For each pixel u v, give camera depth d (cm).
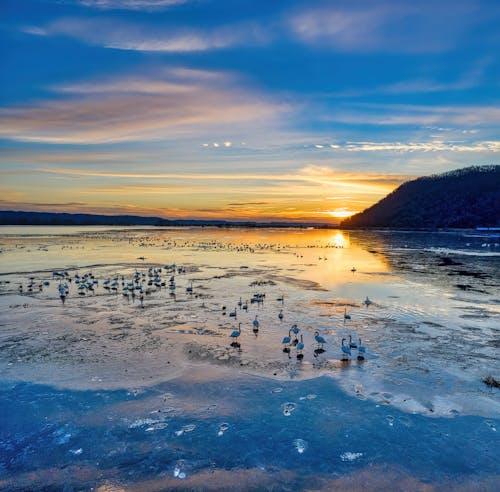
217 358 2245
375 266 6291
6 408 1703
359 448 1448
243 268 5959
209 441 1490
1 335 2617
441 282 4738
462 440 1491
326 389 1875
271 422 1608
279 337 2605
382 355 2292
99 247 9931
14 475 1320
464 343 2491
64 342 2491
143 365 2144
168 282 4631
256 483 1282
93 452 1431
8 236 14850
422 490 1251
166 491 1252
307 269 5891
